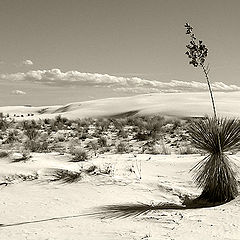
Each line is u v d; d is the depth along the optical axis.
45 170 11.46
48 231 7.09
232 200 8.36
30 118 44.69
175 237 6.33
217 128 9.03
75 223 7.55
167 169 12.15
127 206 8.76
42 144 17.84
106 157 14.08
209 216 7.43
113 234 6.73
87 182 10.66
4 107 114.06
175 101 59.94
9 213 8.35
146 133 23.12
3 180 10.83
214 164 8.95
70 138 21.62
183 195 9.97
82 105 71.12
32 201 9.20
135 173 11.52
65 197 9.49
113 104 61.84
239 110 42.47
